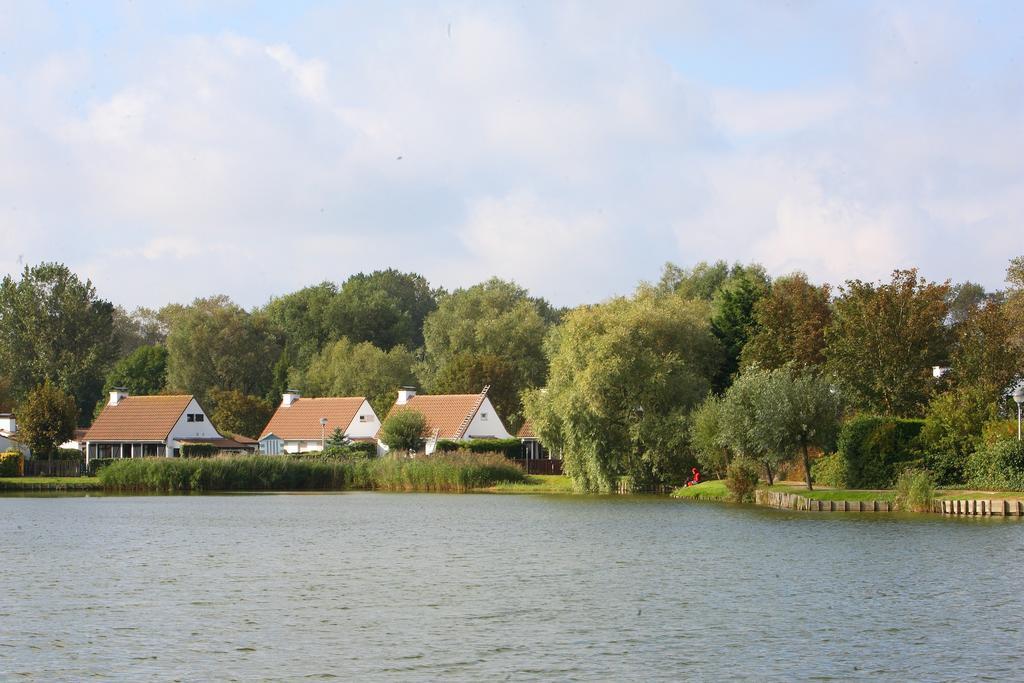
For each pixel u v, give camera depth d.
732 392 67.25
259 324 160.50
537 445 121.06
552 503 71.56
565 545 45.78
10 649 25.72
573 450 80.12
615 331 78.56
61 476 106.31
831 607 30.02
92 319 150.50
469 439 111.88
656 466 78.50
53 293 149.00
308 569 39.09
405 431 107.12
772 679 22.59
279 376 150.62
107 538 50.31
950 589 32.59
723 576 35.84
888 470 61.94
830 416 64.19
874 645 25.41
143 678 23.12
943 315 74.81
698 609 30.05
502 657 24.69
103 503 76.88
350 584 35.41
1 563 41.03
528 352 130.62
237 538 50.12
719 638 26.31
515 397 125.88
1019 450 57.50
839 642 25.73
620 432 79.38
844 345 74.94
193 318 153.62
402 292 187.50
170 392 144.38
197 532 53.28
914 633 26.62
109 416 119.50
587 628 27.70
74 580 36.50
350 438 119.38
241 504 75.00
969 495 56.38
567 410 78.19
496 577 36.66
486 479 91.56
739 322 93.81
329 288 170.12
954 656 24.34
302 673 23.48
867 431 62.53
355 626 28.25
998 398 64.44
